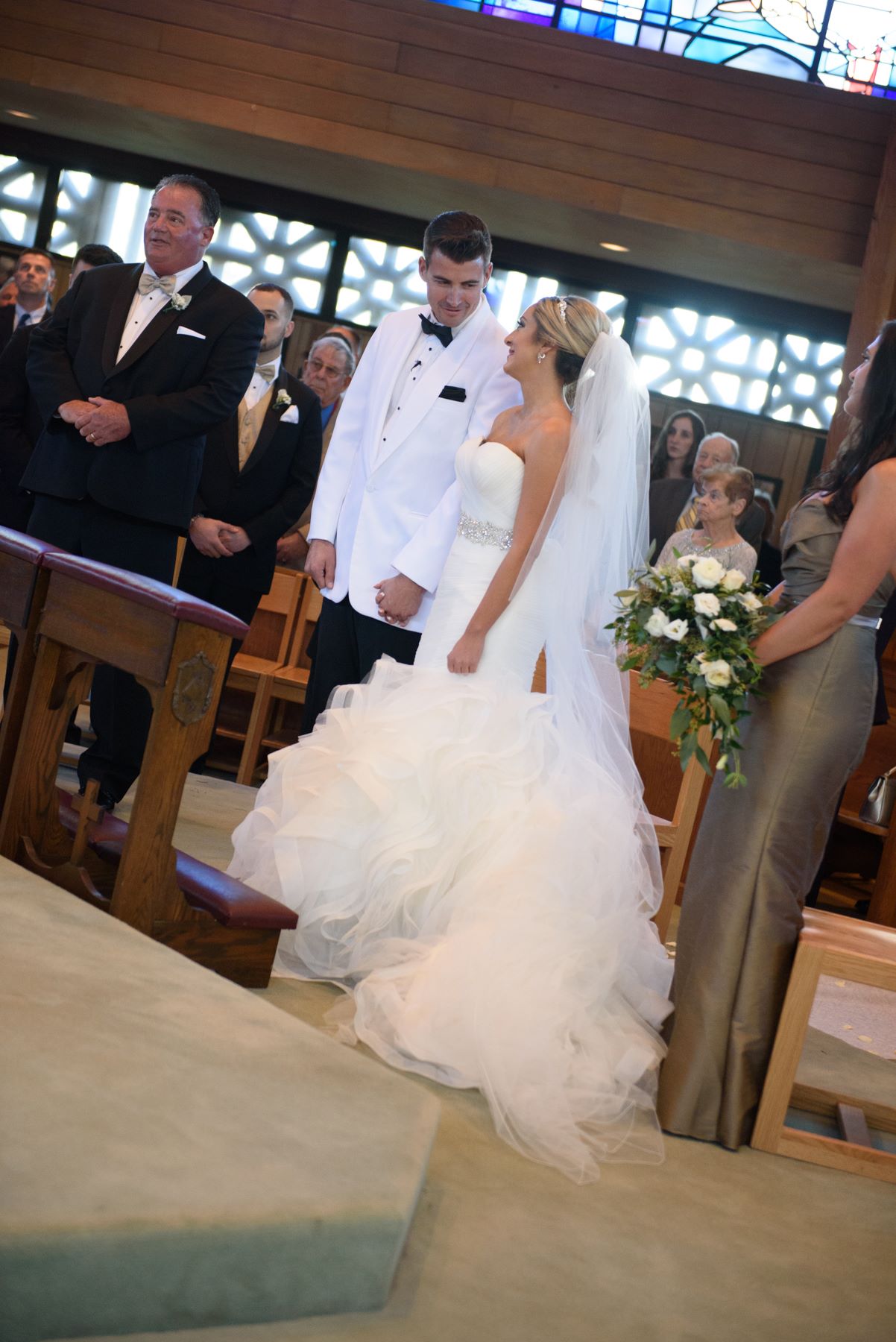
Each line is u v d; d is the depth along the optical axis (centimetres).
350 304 862
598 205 714
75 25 721
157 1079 200
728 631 260
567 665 333
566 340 334
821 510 270
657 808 483
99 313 382
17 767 299
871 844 612
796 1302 209
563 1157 240
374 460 378
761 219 711
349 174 770
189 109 721
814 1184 258
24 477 382
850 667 265
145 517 376
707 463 539
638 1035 283
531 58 711
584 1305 195
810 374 851
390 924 306
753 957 265
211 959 282
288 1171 184
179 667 265
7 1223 158
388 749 309
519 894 289
